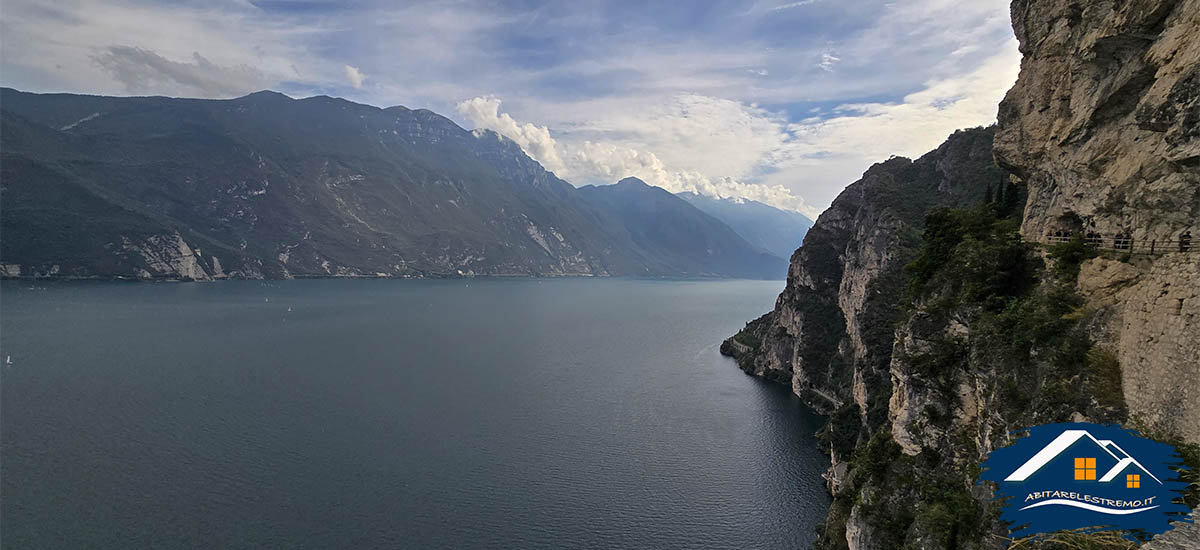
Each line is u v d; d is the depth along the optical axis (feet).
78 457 284.82
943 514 113.39
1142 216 99.86
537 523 238.68
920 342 144.15
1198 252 77.30
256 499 248.93
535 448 319.88
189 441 311.68
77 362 475.72
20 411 348.38
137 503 241.35
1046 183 140.97
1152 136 100.48
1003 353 110.93
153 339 589.32
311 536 222.07
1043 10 147.54
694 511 254.47
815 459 317.63
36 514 229.45
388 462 292.61
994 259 130.72
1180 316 75.20
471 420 363.97
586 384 471.21
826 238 533.96
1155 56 99.91
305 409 374.22
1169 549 58.13
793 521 248.11
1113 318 92.02
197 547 212.02
